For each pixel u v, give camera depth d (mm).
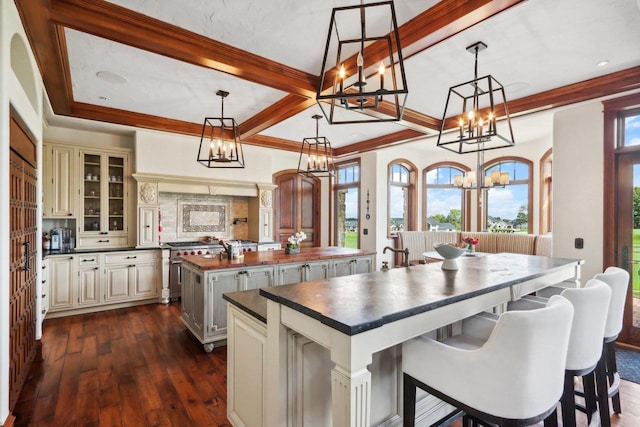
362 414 1204
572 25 2326
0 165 1825
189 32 2439
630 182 3406
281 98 3830
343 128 5246
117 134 5039
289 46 2648
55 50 2541
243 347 1911
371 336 1235
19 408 2260
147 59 2871
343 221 7438
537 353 1192
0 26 1764
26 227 2584
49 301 4121
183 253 5055
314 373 1657
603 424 1976
